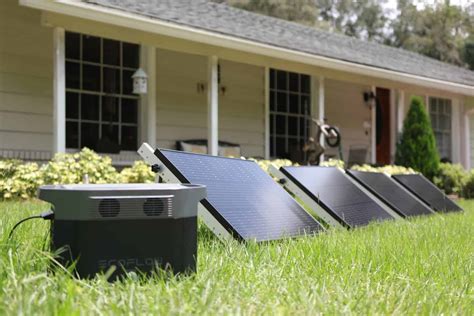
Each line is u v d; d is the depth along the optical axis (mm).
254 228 2633
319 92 9953
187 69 9242
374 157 12734
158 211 1669
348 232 3469
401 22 35031
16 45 7320
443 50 33125
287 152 10922
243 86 10156
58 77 6398
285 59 9070
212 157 3141
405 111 13539
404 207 5160
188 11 8805
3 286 1499
